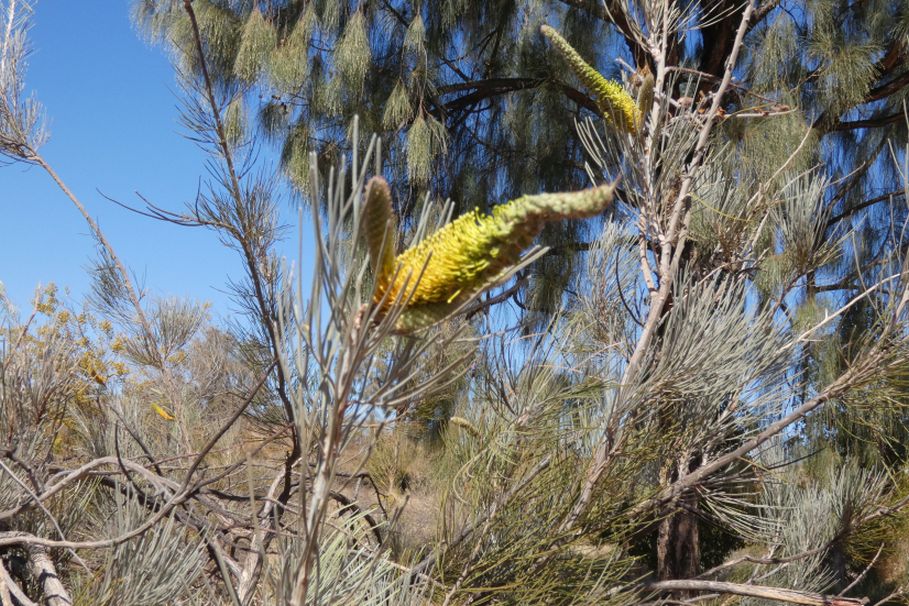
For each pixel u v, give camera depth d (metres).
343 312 0.77
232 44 4.03
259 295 1.75
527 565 1.44
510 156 5.17
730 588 1.52
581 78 1.56
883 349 1.57
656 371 1.52
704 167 1.90
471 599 1.37
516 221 0.74
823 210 2.03
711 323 1.52
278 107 4.43
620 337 1.94
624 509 1.64
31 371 1.71
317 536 0.81
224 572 0.94
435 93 4.65
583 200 0.71
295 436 1.60
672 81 1.76
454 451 1.72
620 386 1.52
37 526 1.66
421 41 4.27
